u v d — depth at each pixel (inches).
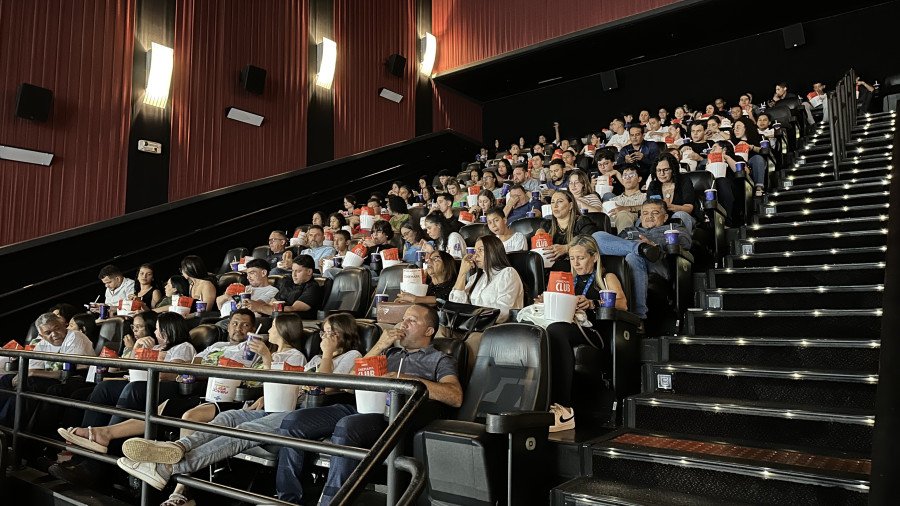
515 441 79.0
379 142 366.9
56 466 109.6
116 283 228.7
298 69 320.8
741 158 203.2
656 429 98.7
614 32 360.2
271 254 247.9
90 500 102.7
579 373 103.3
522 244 159.5
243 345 135.1
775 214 176.4
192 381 126.2
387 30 381.4
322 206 324.5
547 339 93.6
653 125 316.5
